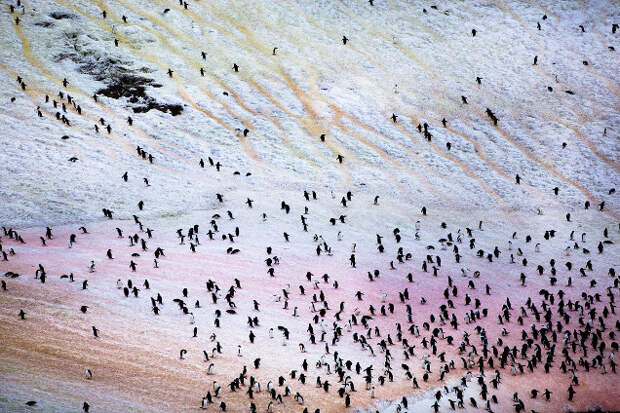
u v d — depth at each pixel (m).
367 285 46.91
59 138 66.38
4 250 45.06
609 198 71.31
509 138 83.38
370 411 30.52
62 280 40.75
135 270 44.03
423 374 34.97
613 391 36.12
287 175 69.44
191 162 68.62
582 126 86.38
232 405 29.16
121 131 71.69
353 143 78.44
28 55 83.50
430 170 74.62
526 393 34.91
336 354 34.56
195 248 49.78
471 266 52.84
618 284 50.81
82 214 53.91
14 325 33.72
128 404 27.17
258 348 35.56
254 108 82.94
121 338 34.47
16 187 55.72
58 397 26.17
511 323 43.19
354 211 62.78
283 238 54.12
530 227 63.72
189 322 37.56
